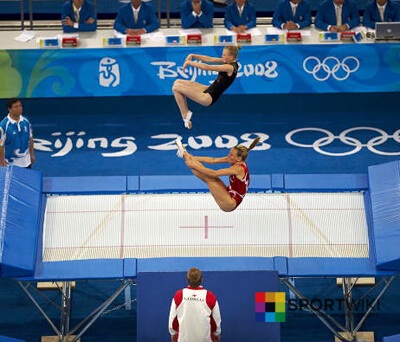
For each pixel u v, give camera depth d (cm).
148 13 2000
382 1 2020
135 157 1908
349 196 1522
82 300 1633
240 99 2036
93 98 2025
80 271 1423
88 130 1986
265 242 1475
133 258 1441
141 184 1530
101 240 1473
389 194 1491
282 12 2017
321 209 1505
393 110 2044
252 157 1903
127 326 1586
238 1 2003
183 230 1484
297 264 1434
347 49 1966
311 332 1570
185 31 1998
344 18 2017
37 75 1955
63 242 1469
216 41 1956
